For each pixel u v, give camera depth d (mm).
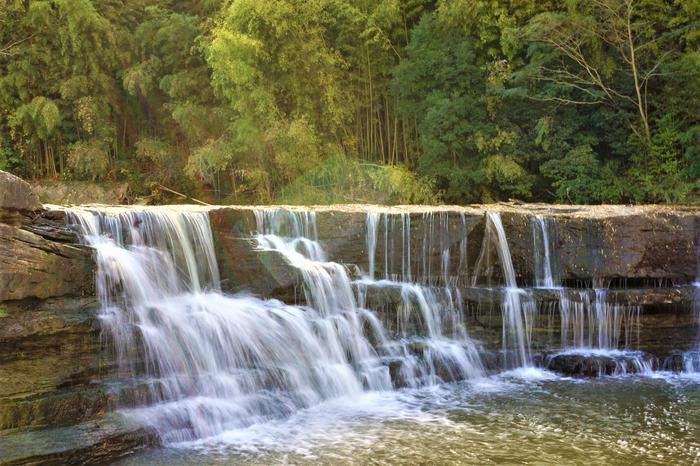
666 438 7895
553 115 19031
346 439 7867
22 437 7047
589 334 11805
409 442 7750
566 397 9648
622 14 18172
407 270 12312
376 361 10312
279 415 8734
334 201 18891
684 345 11852
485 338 11484
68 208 10031
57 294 8766
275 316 10086
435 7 20250
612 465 7043
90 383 8242
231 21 18453
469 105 18578
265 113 18828
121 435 7340
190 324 9273
